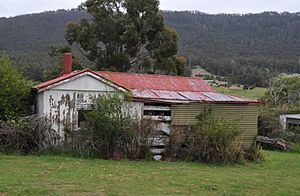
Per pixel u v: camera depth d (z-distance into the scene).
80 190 12.41
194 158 21.38
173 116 22.97
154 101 22.45
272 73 83.69
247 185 15.39
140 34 43.75
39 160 17.95
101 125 20.03
